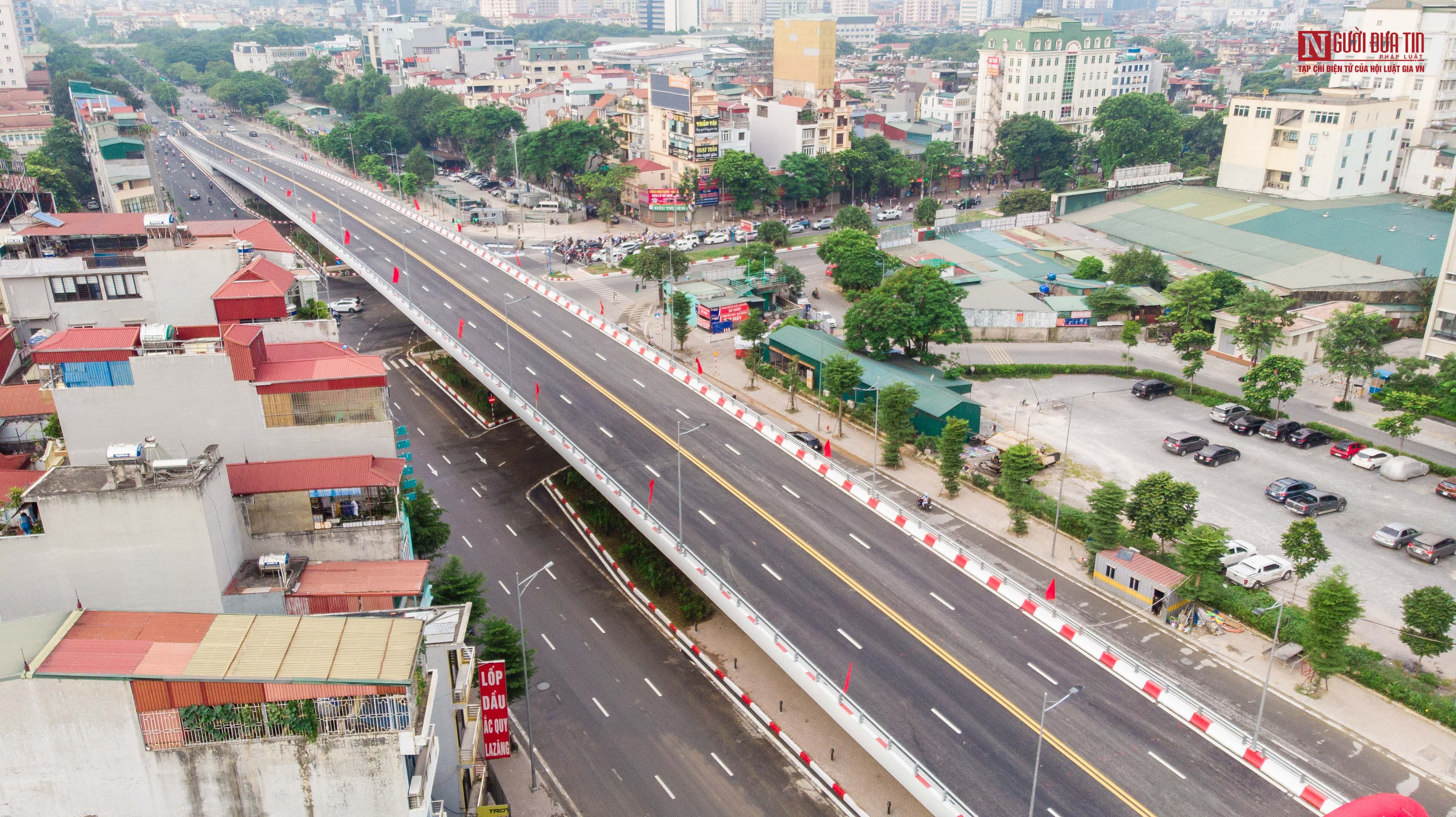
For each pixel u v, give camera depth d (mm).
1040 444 97625
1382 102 166375
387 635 41031
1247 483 89750
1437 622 62469
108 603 49531
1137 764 52188
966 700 56844
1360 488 88750
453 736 48625
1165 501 75375
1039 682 58500
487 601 76625
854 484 81312
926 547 73375
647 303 143375
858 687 57781
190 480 48688
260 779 38500
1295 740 58188
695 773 60812
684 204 188250
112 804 38312
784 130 199250
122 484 48156
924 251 159875
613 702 66938
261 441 63719
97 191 187250
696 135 186875
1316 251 144750
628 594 79250
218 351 64375
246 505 56875
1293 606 70062
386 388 64938
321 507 58562
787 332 118875
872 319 111812
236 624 41344
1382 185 173125
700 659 70875
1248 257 146625
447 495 94000
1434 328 111812
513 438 106250
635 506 75562
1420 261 138000
